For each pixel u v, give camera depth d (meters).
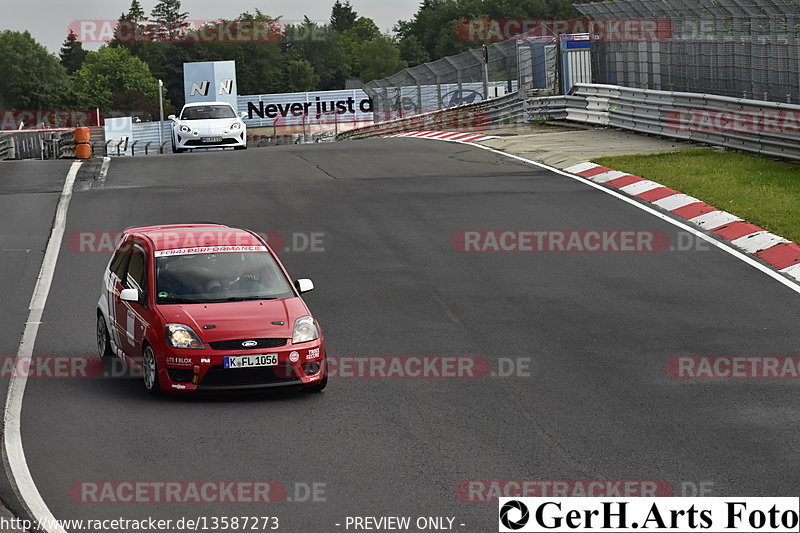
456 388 16.59
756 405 15.62
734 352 18.41
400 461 13.30
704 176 33.31
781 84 37.53
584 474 12.91
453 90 80.69
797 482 12.64
